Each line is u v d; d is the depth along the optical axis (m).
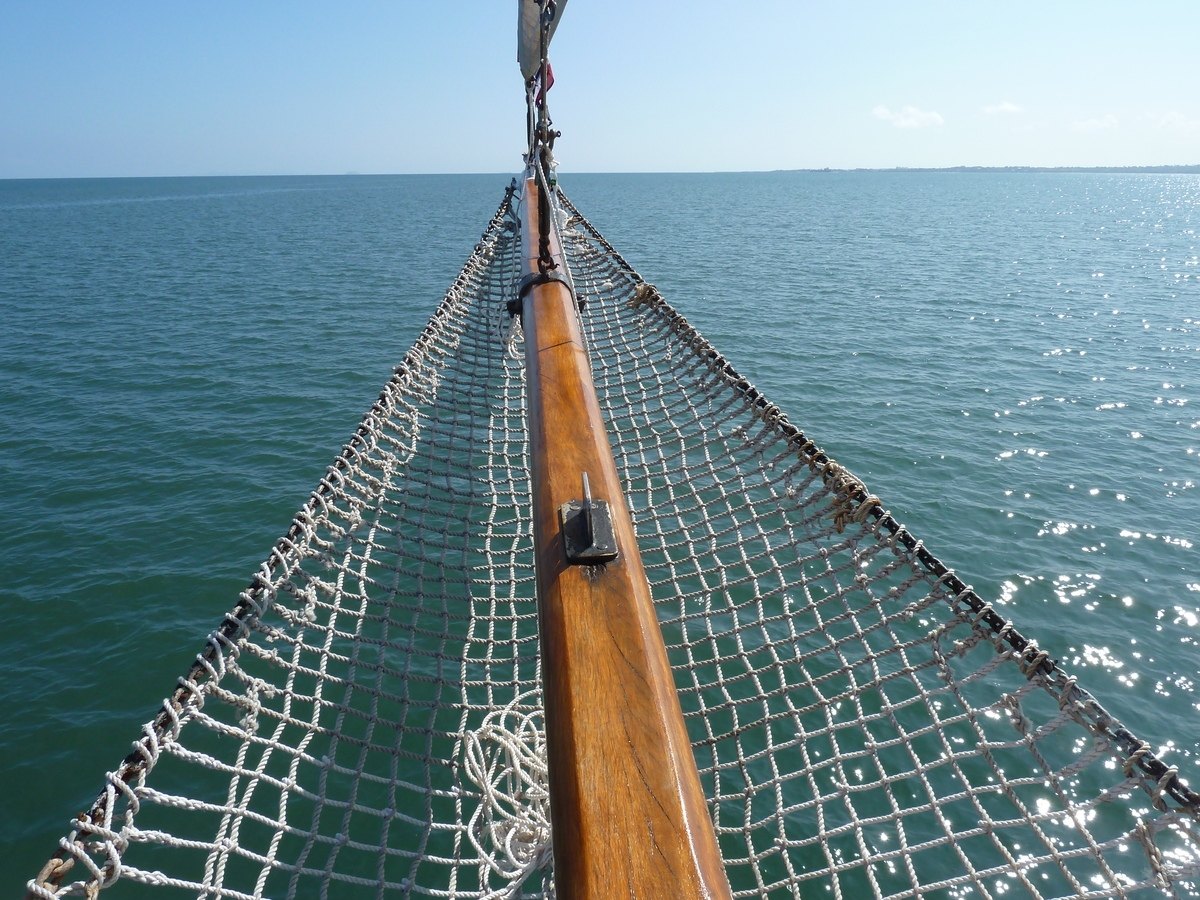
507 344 7.57
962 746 8.75
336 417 20.22
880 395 22.39
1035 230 90.19
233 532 14.21
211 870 2.55
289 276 45.16
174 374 23.81
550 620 2.65
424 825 3.32
